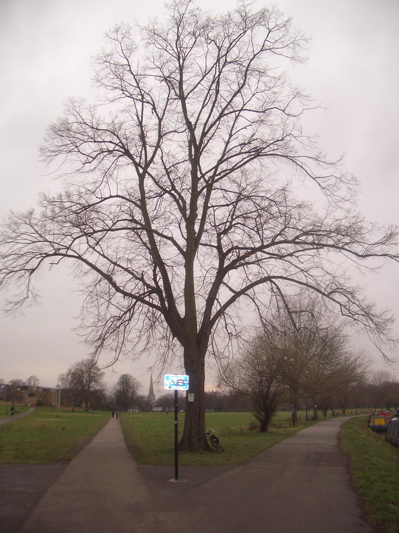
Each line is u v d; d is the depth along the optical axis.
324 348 39.69
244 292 18.06
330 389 47.22
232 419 59.41
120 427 40.00
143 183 18.45
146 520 7.55
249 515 7.90
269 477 11.53
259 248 17.86
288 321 18.59
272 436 26.59
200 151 18.78
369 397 85.62
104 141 18.28
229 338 18.56
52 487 10.21
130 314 17.39
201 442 16.69
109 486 10.31
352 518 7.77
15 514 7.90
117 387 95.00
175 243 18.03
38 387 138.50
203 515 7.88
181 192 19.23
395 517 7.76
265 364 30.88
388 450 21.02
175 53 18.84
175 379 11.41
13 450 18.42
